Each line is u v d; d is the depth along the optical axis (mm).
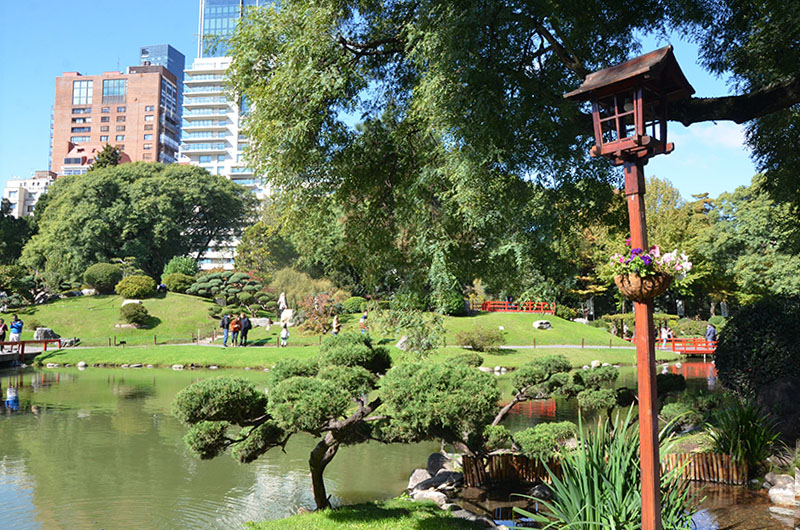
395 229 9992
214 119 129500
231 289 50094
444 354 31047
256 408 7484
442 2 7613
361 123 9570
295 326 43281
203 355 31438
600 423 6109
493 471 9578
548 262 8102
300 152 8453
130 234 61562
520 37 7492
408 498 8805
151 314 45688
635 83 4266
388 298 9773
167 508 8812
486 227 8203
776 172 11562
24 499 9289
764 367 10852
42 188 149000
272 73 8555
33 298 47781
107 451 12539
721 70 9875
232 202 72000
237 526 8031
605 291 53688
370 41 9109
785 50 8203
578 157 7957
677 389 11656
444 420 6777
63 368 30000
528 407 17484
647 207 44812
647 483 4047
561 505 5555
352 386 7566
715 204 48844
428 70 7789
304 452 12703
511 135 7426
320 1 8312
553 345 38438
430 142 8969
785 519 6715
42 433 14273
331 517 7523
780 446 9195
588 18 8469
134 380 24703
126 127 145375
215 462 11711
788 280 33219
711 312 56625
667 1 8945
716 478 8438
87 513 8617
